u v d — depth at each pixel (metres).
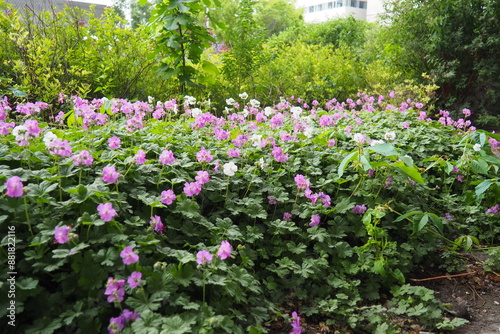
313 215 2.99
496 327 2.64
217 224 2.69
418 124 5.79
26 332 1.78
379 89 9.13
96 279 2.04
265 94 8.16
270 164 3.63
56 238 1.97
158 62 6.48
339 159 3.75
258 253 2.87
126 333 1.80
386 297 2.92
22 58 5.67
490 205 3.77
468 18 8.88
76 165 2.58
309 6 35.81
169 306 2.08
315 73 9.26
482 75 8.78
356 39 14.74
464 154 3.83
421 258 3.40
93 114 3.40
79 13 6.55
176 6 5.54
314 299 2.73
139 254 2.24
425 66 9.45
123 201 2.50
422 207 3.87
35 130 2.53
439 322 2.62
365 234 3.22
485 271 3.32
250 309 2.39
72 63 6.20
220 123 4.20
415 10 9.43
